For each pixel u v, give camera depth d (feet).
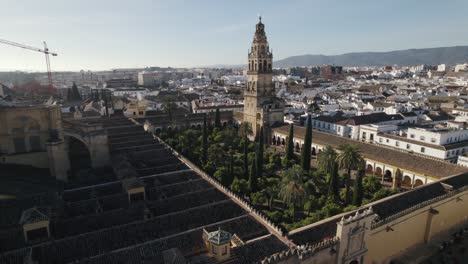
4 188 222.48
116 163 271.69
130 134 368.68
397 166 282.36
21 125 263.49
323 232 162.81
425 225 199.21
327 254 149.69
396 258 184.96
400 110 506.89
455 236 204.54
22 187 229.25
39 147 272.92
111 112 530.27
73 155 343.26
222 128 454.81
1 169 253.44
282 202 248.32
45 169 272.10
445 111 532.32
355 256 158.10
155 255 134.92
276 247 148.97
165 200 198.59
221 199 207.00
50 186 238.27
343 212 201.05
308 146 293.23
